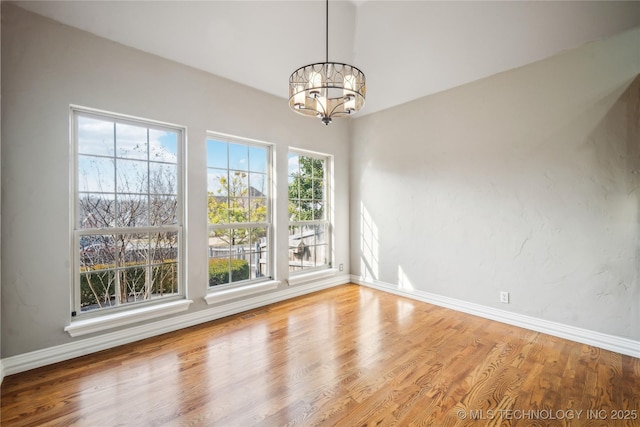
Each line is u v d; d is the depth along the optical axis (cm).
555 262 275
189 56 291
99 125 259
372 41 326
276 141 375
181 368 221
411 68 340
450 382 203
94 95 247
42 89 225
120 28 250
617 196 243
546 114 278
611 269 246
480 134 324
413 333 281
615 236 245
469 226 334
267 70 331
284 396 188
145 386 198
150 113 276
